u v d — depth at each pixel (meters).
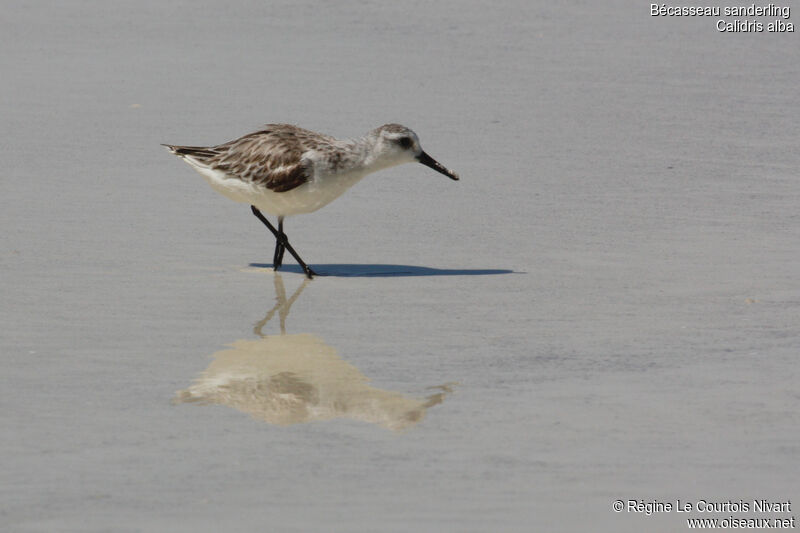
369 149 14.30
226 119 22.25
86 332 11.88
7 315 12.35
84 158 19.64
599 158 20.20
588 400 10.11
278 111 22.83
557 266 14.66
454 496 8.18
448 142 21.08
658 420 9.64
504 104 23.80
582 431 9.40
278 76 25.67
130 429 9.35
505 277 14.20
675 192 18.20
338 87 24.81
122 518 7.79
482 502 8.09
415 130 21.77
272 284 13.88
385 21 31.17
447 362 11.12
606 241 15.75
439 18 31.59
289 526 7.70
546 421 9.61
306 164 13.98
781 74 26.52
